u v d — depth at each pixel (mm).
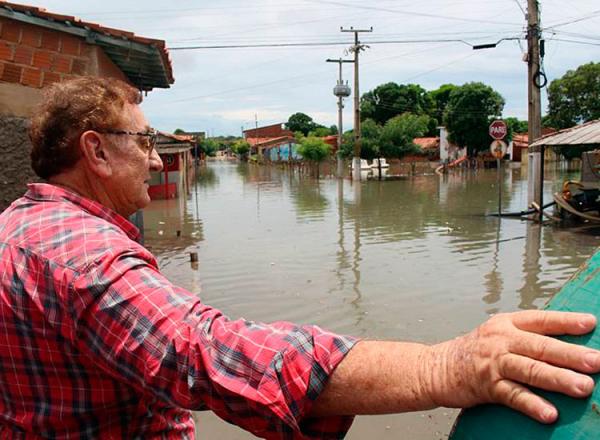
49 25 5445
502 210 17078
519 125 77000
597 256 984
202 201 22094
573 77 46656
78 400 1121
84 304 1043
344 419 999
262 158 75625
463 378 883
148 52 6398
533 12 15156
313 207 19250
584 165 18391
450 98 52781
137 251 1134
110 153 1345
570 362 793
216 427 4191
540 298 7324
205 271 9234
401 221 15094
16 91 5336
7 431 1170
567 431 773
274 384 931
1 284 1128
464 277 8500
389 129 39938
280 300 7453
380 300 7336
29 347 1104
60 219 1184
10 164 5160
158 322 1007
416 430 4000
